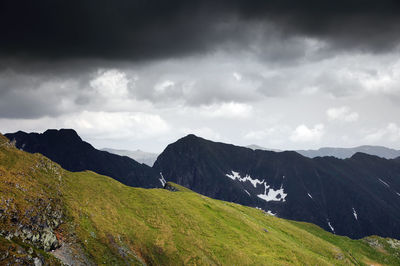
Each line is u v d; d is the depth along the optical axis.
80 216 74.75
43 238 59.03
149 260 75.69
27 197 64.50
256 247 96.06
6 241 50.53
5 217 55.91
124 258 70.44
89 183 95.31
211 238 92.94
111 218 82.38
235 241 95.75
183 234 89.81
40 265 51.94
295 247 107.19
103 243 70.75
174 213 99.62
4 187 62.62
